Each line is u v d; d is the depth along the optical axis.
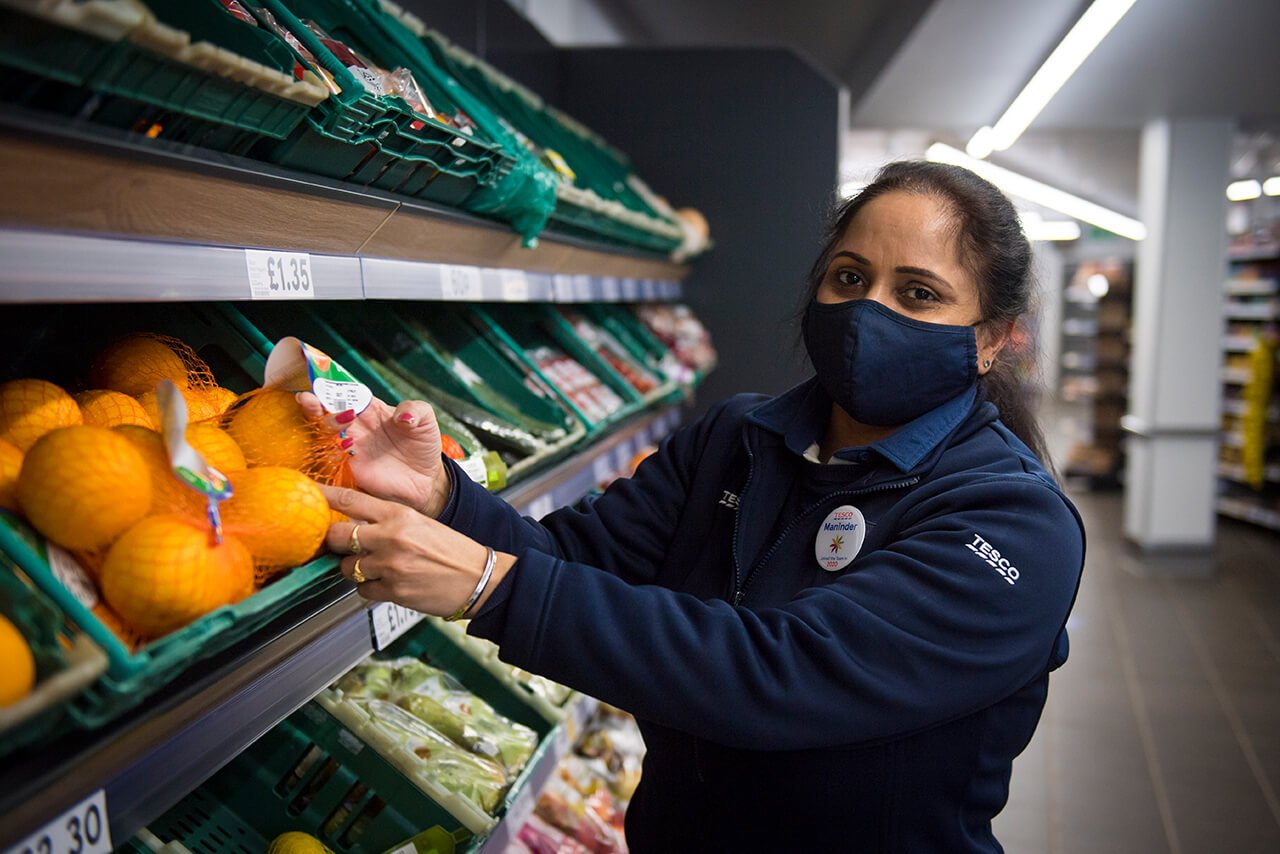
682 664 1.08
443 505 1.27
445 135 1.43
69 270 0.82
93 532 0.83
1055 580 1.20
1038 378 1.55
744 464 1.50
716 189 4.28
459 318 2.12
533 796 1.79
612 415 2.56
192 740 0.92
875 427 1.39
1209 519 6.97
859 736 1.14
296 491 0.95
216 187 0.98
